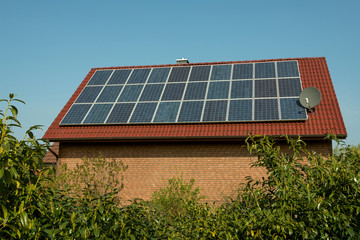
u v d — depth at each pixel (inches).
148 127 606.9
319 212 211.3
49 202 211.5
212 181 572.4
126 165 607.5
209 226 246.8
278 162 241.8
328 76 657.6
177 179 584.4
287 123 562.3
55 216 205.0
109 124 618.8
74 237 203.3
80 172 588.4
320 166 234.4
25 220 176.7
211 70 710.5
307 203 219.5
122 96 680.4
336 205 217.3
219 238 234.8
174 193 551.5
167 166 594.2
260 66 695.7
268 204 243.3
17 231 172.9
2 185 173.8
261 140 253.1
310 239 210.8
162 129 597.9
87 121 632.4
